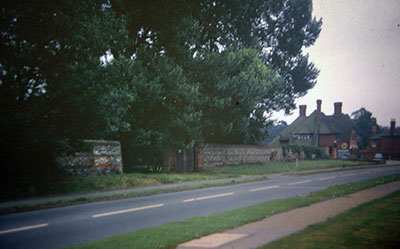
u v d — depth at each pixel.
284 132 77.75
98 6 17.39
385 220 8.20
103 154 20.55
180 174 24.64
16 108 14.16
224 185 19.55
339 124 78.06
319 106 73.00
